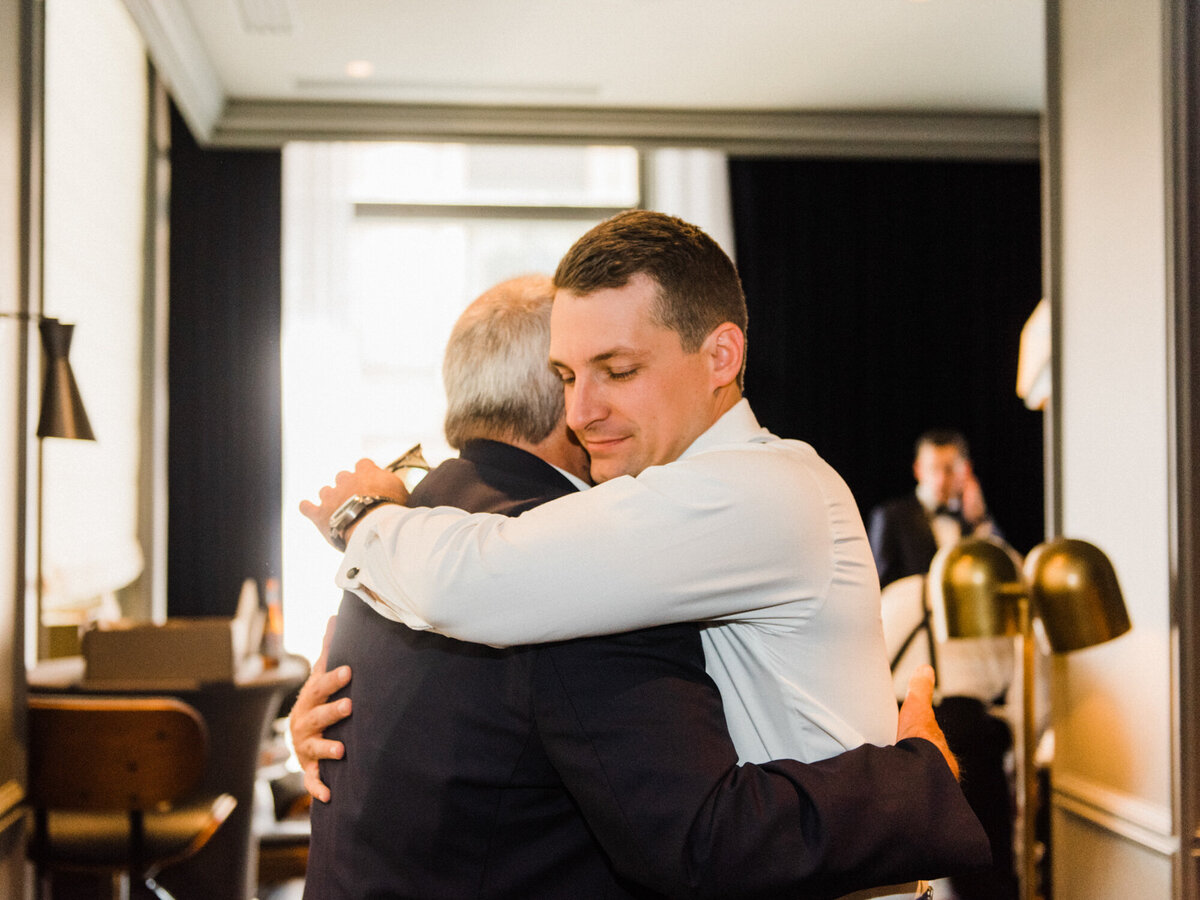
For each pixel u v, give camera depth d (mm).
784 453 1093
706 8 4191
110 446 4410
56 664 3467
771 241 5695
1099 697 2609
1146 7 2439
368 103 5098
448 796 1001
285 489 5449
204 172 5277
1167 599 2336
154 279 5035
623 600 956
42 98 2428
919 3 4172
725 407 1159
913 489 5699
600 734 946
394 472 1330
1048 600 2312
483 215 5848
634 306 1060
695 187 5715
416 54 4559
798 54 4637
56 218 3770
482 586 961
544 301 1215
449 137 5223
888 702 1104
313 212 5590
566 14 4215
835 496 1084
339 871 1067
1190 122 2352
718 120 5305
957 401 5734
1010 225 5797
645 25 4332
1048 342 2867
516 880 1003
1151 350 2416
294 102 5074
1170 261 2340
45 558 3564
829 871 932
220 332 5277
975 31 4434
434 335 5812
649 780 927
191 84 4543
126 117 4684
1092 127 2682
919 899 1160
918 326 5742
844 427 5680
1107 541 2590
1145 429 2438
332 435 5520
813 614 1040
